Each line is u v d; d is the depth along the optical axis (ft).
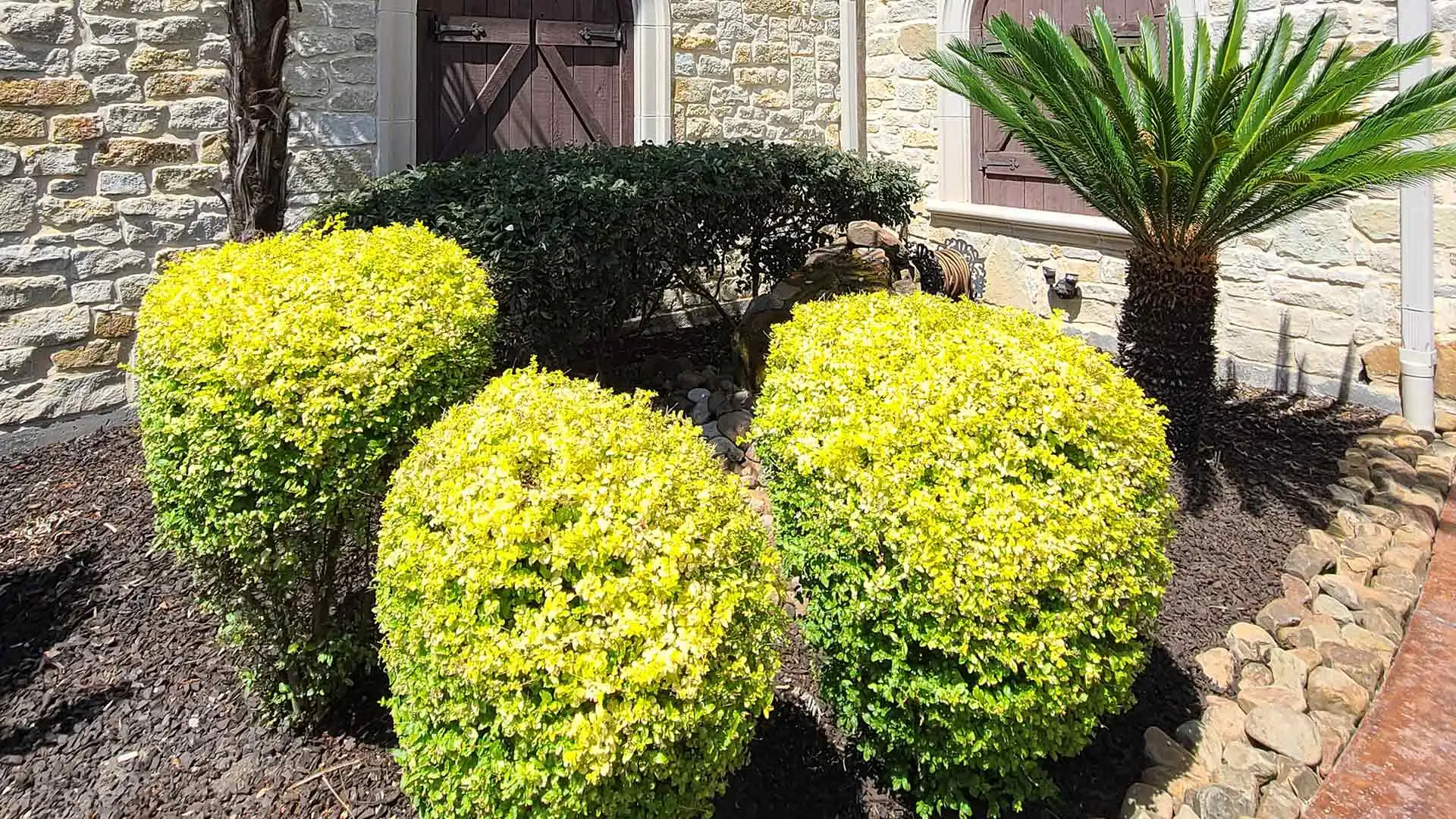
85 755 7.67
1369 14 14.52
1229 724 8.00
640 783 5.32
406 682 5.84
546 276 13.44
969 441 6.48
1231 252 17.03
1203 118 11.12
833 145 23.61
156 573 10.23
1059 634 6.08
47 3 13.66
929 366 7.06
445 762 5.67
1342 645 9.04
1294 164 12.16
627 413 6.69
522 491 5.65
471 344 8.22
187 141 15.12
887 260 15.81
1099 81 13.05
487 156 16.21
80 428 14.52
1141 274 12.69
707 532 5.78
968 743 6.35
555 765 5.17
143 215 14.83
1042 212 20.15
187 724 8.04
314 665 7.66
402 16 17.19
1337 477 12.76
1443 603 10.21
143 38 14.55
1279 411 15.43
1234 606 9.82
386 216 13.66
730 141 19.04
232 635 7.56
